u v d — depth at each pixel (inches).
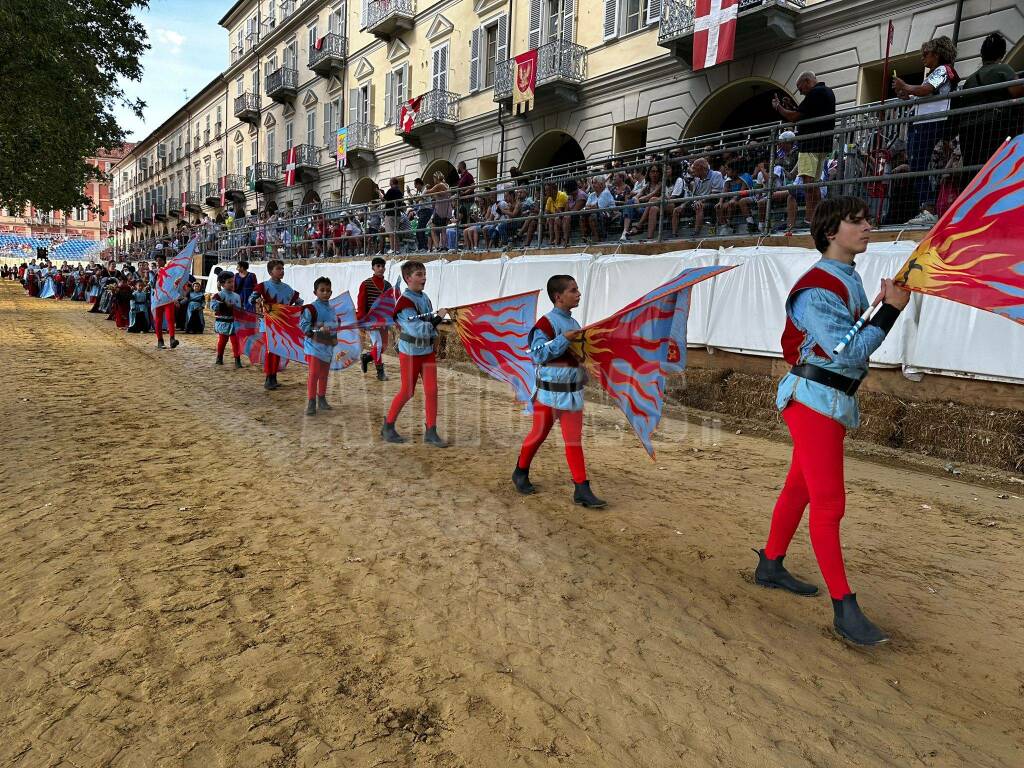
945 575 150.8
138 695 99.1
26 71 666.8
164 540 157.0
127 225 2568.9
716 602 134.5
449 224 590.2
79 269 1428.4
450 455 246.1
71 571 139.2
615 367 179.2
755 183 357.4
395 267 622.5
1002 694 106.5
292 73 1314.0
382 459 237.8
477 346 233.1
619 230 439.8
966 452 240.7
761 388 311.6
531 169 788.6
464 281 526.6
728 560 155.5
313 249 850.1
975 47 405.1
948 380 257.1
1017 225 102.0
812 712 100.3
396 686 102.9
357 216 762.8
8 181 775.7
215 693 99.9
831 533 120.1
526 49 761.0
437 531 168.6
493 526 173.3
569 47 684.7
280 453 240.8
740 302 326.6
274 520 172.7
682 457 253.1
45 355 468.8
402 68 998.4
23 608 123.6
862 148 299.6
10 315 781.9
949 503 202.1
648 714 98.3
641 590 138.8
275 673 105.2
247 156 1572.3
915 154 278.1
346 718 95.1
